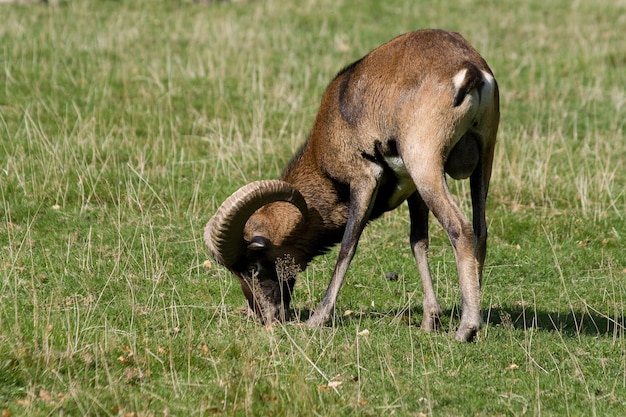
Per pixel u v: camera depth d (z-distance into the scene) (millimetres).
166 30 51812
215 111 38594
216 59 46219
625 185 33531
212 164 33250
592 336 22078
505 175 33312
